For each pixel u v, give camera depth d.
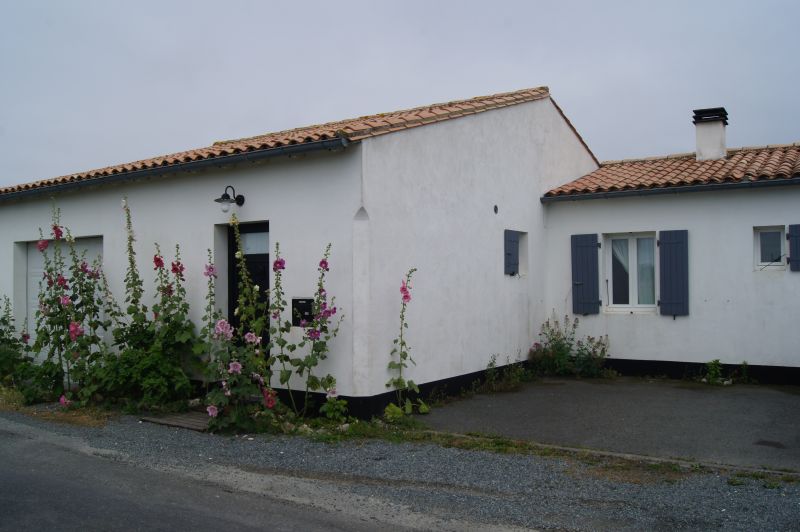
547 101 12.78
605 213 12.15
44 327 9.55
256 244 8.93
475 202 10.18
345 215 7.83
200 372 8.82
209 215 9.12
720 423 7.87
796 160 11.47
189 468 6.12
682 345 11.34
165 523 4.74
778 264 10.76
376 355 7.91
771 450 6.61
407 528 4.70
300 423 7.66
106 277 10.42
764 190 10.73
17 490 5.49
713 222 11.14
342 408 7.74
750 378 10.78
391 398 8.16
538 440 7.10
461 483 5.63
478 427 7.71
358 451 6.62
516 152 11.54
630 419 8.12
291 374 8.15
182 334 8.72
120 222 10.27
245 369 7.52
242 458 6.41
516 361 11.41
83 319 9.26
